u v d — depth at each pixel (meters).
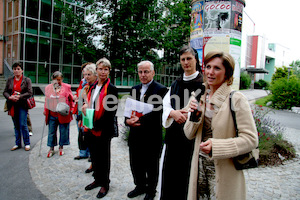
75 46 15.57
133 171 2.92
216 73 1.57
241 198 1.54
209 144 1.48
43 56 18.33
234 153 1.43
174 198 2.10
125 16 14.62
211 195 1.76
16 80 4.69
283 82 15.29
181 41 16.72
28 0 17.25
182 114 2.07
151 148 2.84
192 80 2.22
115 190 3.11
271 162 4.29
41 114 9.38
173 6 15.97
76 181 3.38
